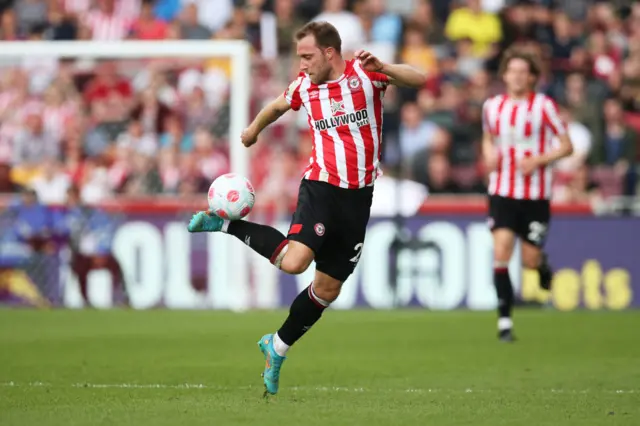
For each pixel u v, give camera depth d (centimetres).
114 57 4812
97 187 4897
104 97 5125
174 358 3011
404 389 2397
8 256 4847
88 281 4816
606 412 2020
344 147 2173
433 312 4547
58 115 5112
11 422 1864
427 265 4750
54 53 4741
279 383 2502
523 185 3531
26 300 4847
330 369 2788
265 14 5966
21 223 4856
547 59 5975
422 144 5331
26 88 5128
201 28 5978
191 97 5109
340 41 2173
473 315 4400
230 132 5069
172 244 4766
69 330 3806
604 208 4956
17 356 3064
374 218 4778
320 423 1853
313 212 2150
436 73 5816
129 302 4797
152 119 5100
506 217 3544
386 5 6297
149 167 5003
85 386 2428
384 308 4744
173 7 6359
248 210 2167
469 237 4725
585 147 5491
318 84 2180
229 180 2159
